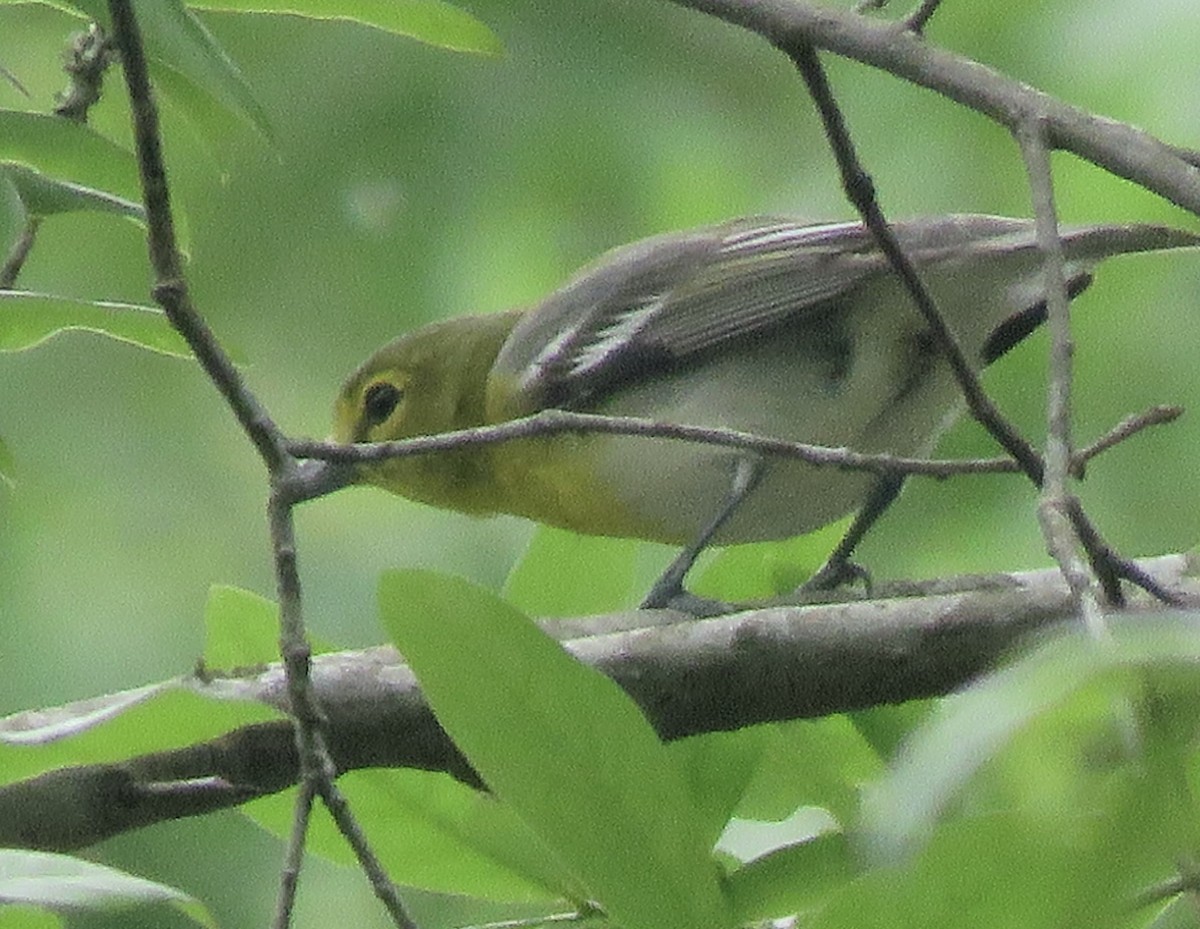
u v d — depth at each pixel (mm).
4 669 13773
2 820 6340
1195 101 13031
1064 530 4996
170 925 5801
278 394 14609
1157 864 4027
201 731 5090
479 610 4625
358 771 6598
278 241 14539
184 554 14508
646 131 14453
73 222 14586
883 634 7125
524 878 6355
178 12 6566
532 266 14492
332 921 12305
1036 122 6352
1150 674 3637
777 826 7652
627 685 7078
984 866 4070
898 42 6531
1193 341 12922
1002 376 12875
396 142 14438
